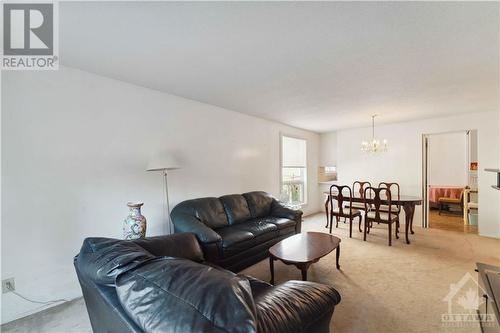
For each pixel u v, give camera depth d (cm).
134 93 289
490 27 173
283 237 357
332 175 661
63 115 234
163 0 142
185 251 205
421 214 500
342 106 390
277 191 525
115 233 270
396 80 278
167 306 82
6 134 202
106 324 121
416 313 202
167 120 324
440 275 271
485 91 316
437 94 328
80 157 244
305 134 623
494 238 412
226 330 72
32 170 215
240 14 158
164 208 319
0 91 201
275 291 124
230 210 356
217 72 254
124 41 190
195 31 177
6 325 195
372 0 145
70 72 238
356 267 294
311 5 149
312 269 290
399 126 529
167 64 234
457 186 687
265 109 413
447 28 174
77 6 147
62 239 231
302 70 249
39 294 216
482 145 435
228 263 271
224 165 407
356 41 192
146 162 300
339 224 521
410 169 515
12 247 204
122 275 106
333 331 180
